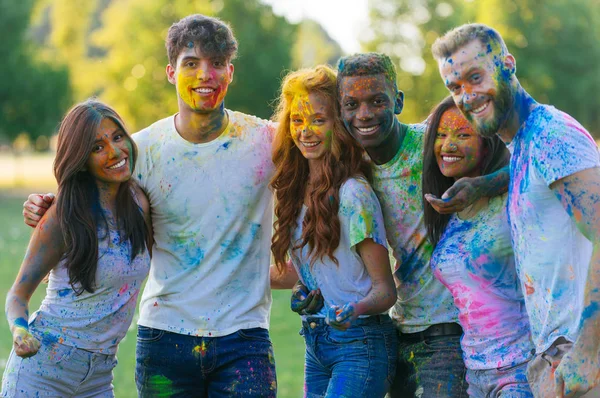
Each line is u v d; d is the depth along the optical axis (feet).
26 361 12.80
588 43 105.60
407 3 102.63
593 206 10.06
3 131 117.70
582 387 9.97
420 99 103.35
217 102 13.69
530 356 11.86
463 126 12.46
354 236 12.91
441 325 13.24
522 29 103.60
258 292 13.99
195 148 13.84
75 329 12.93
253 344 13.80
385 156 13.41
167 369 13.88
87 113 12.85
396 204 13.46
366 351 13.14
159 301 13.94
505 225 12.21
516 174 11.02
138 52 113.29
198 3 111.34
